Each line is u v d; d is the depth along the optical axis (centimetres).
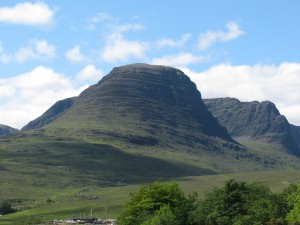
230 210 11481
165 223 11744
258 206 11006
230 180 12156
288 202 10481
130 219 13262
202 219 11838
